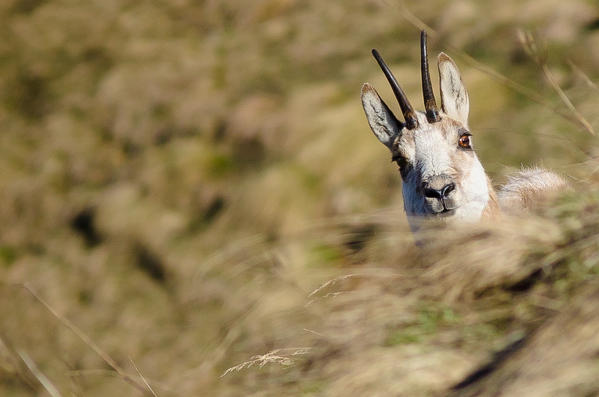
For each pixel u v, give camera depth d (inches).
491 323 429.1
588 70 1134.4
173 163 1469.0
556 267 434.3
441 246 481.7
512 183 684.7
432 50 1451.8
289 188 1210.0
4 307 1099.9
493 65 1251.8
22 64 2080.5
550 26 1250.0
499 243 453.7
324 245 591.5
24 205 1610.5
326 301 490.0
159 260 1286.9
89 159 1652.3
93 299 1251.8
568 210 463.8
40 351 960.9
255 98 1519.4
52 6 2308.1
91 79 1948.8
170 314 1111.0
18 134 1845.5
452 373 409.7
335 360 443.5
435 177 635.5
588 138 629.9
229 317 602.9
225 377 506.0
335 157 1208.8
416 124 683.4
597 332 365.7
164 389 545.0
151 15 2116.1
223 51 1830.7
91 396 756.0
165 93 1712.6
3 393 629.0
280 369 473.7
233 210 1269.7
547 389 358.3
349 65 1553.9
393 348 427.8
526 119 886.4
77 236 1481.3
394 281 480.1
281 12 1910.7
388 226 555.5
